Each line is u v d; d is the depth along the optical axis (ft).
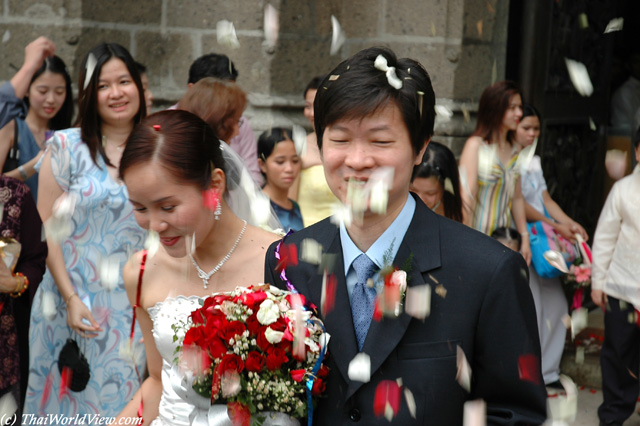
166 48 16.51
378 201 4.60
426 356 4.78
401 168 4.80
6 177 9.84
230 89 10.86
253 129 15.85
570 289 17.80
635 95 21.89
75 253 10.75
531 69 16.61
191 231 6.37
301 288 5.41
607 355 13.43
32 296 9.83
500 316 4.75
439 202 10.53
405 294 4.82
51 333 11.09
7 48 15.79
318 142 5.06
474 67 16.10
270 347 5.18
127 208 10.78
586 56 18.85
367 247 5.16
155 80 16.48
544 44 16.74
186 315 6.73
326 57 16.72
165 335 6.70
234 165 7.92
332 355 5.07
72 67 15.29
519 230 14.43
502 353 4.75
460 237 4.99
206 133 6.56
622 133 21.72
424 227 5.08
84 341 10.77
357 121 4.70
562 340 15.03
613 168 13.56
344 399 4.96
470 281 4.80
